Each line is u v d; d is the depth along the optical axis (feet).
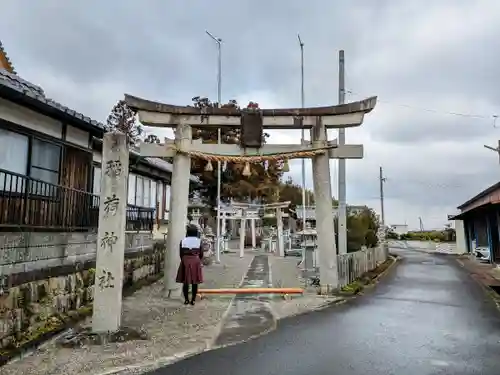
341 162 54.85
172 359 20.93
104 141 25.94
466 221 120.57
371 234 81.30
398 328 28.12
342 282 45.70
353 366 19.94
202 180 117.29
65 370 18.79
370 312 33.73
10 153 32.55
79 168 41.96
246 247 125.49
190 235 38.06
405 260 96.99
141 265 47.98
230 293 39.29
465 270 71.97
